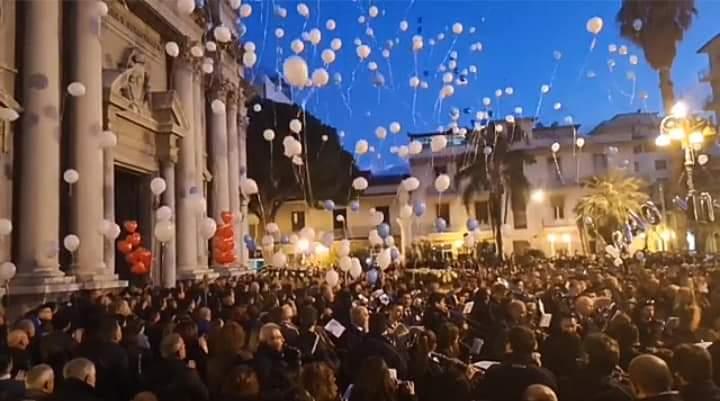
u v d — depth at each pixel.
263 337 6.04
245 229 33.00
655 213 33.91
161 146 22.28
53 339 6.33
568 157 56.91
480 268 25.50
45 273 14.20
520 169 47.47
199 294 13.42
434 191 54.09
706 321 8.54
